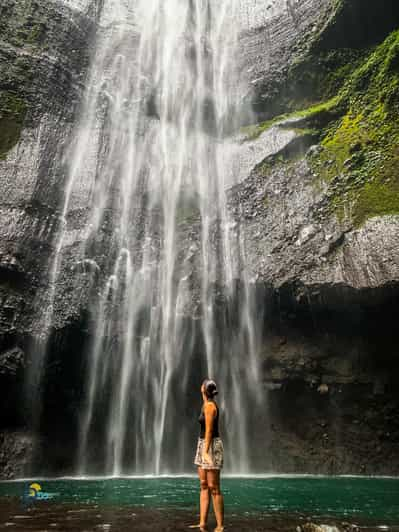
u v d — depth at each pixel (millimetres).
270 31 25594
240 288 17766
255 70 24844
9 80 20859
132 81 24625
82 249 17656
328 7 22609
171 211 20500
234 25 27438
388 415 16016
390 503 8633
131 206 20047
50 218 17969
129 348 17016
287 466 16547
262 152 21500
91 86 23531
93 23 25938
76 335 16125
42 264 16766
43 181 18656
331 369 16609
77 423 16000
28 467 14398
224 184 21359
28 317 15680
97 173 20203
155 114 23875
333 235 16781
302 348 17094
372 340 16219
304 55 22797
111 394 16500
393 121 18562
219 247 19109
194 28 27938
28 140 19672
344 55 22156
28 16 23453
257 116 23969
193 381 17438
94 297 16938
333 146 19859
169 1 28688
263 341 17562
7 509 7176
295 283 16406
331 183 18453
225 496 9469
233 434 17078
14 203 17375
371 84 20250
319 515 7020
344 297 15648
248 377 17484
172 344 17484
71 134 21109
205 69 26281
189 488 10805
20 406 15070
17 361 14930
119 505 7770
